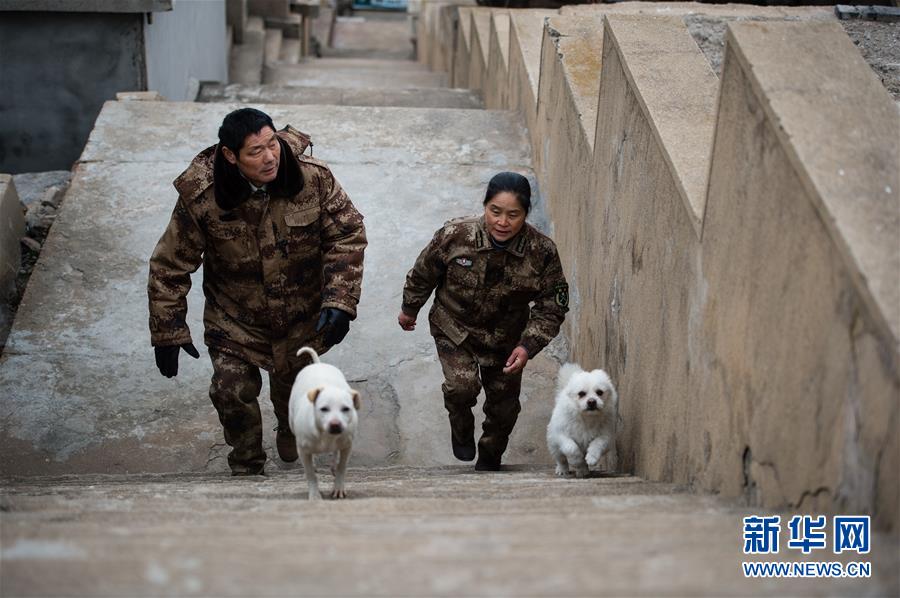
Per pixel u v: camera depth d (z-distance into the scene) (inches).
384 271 593.6
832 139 262.7
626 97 423.8
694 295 335.3
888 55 557.6
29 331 539.2
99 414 501.7
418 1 1969.7
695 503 284.2
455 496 316.2
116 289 566.3
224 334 394.0
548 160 620.7
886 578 190.9
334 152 681.0
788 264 262.8
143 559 190.7
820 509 242.2
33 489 358.3
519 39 748.0
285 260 383.9
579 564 188.2
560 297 398.0
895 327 212.5
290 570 184.4
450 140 701.3
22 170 814.5
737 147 301.6
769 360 272.2
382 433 508.7
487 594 170.9
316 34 1934.1
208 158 376.2
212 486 362.9
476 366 408.8
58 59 792.9
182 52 971.3
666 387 363.6
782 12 626.5
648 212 391.9
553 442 399.5
